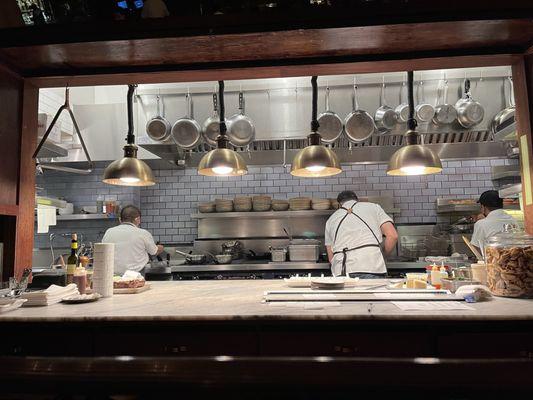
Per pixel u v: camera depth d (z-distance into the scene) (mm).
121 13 2404
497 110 4516
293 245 4734
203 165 2891
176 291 2592
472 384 670
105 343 1856
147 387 716
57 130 4133
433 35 2201
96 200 5508
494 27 2127
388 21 2055
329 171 3049
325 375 699
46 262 5488
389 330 1763
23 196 2631
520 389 664
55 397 815
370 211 3861
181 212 5633
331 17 2062
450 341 1727
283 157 4812
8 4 2391
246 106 4703
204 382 708
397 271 4660
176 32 2148
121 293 2508
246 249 5414
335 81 4609
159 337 1845
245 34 2143
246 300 2150
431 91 4594
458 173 5387
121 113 5195
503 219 3570
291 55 2434
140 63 2510
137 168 2857
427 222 5375
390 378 686
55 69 2592
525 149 2486
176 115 4766
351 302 2010
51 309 1995
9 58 2420
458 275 2430
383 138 4758
